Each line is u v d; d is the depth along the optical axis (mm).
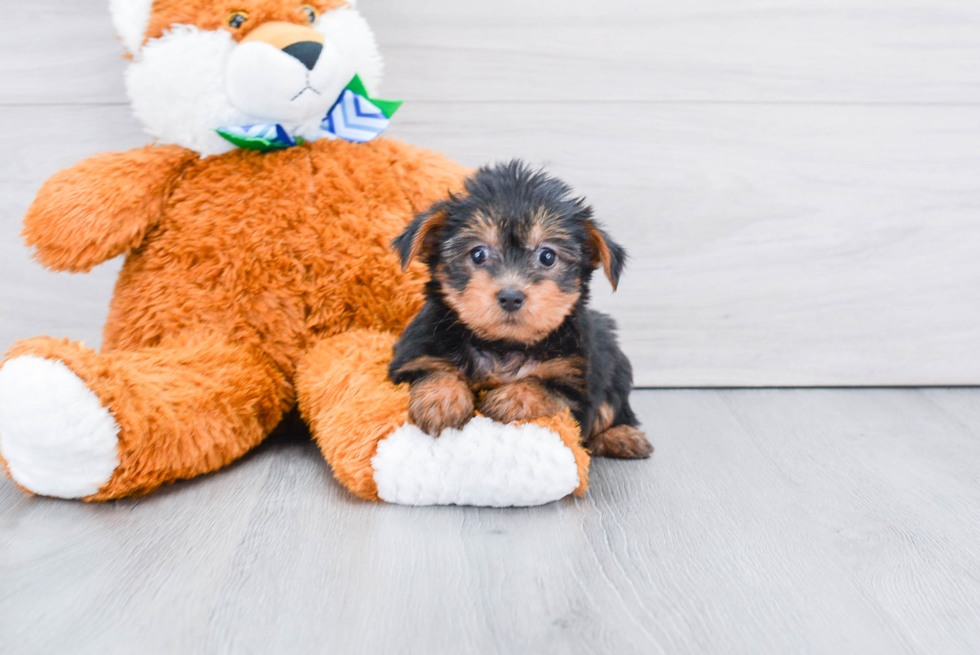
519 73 819
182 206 694
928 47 829
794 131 836
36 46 782
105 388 604
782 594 547
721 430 774
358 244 704
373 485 619
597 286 851
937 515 634
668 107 829
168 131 692
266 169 701
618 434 716
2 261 810
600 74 822
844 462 714
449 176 730
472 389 638
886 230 854
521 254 627
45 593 535
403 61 811
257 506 622
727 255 852
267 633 510
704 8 815
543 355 647
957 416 812
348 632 511
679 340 866
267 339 699
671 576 561
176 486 647
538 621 521
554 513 624
